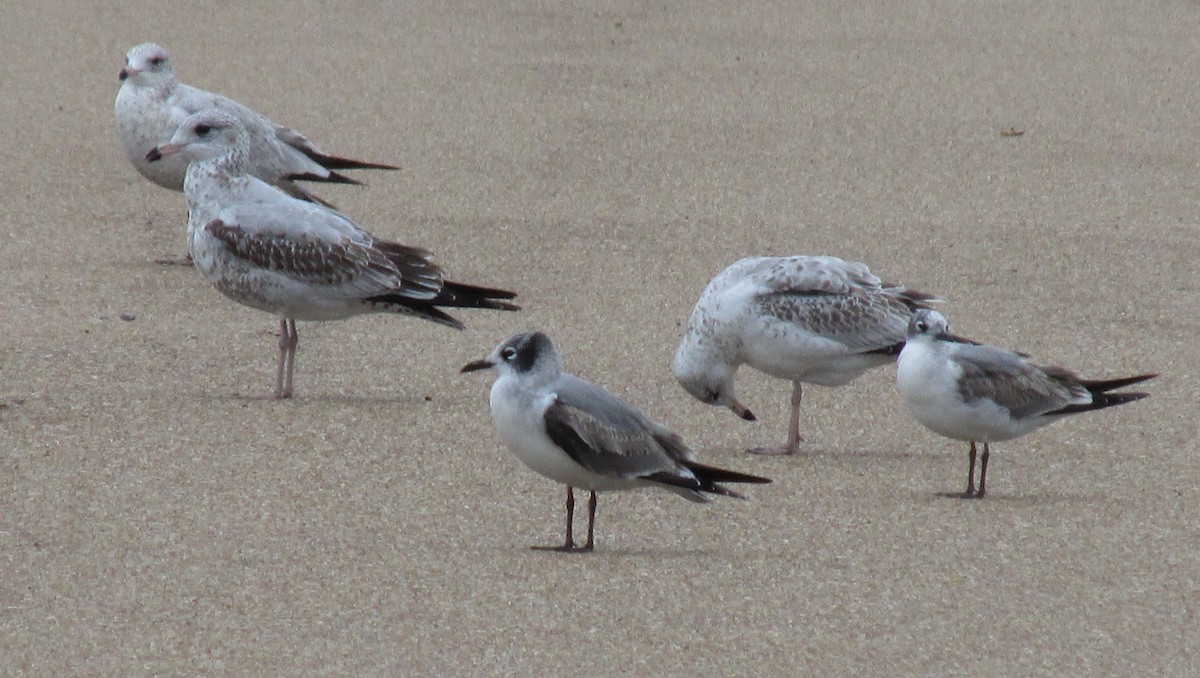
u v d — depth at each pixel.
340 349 16.48
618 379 15.77
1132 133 26.12
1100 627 10.45
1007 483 13.43
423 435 14.02
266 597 10.54
